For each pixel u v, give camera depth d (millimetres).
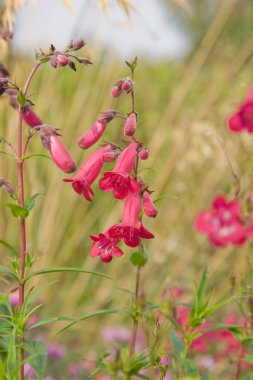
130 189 568
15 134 1061
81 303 1312
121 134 1366
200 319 587
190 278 1304
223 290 1233
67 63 569
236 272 1113
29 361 567
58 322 1169
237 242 826
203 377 666
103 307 1274
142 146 580
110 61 1298
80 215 1331
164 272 1329
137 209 566
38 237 1204
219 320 1051
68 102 1316
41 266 1169
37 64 582
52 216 1218
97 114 1301
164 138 1346
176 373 587
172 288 621
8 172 1053
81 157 1289
